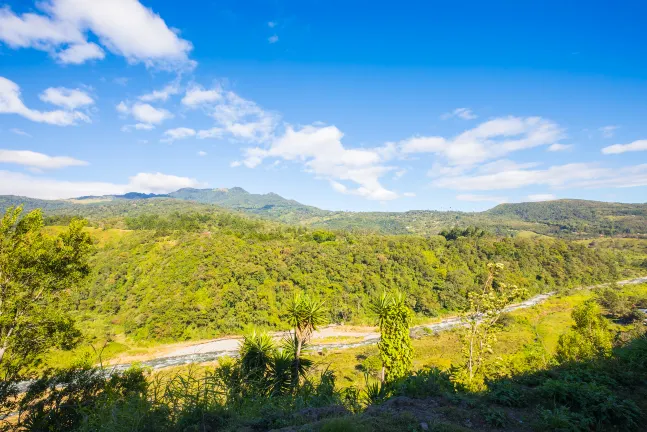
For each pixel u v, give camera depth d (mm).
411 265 71062
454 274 69938
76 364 12531
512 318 50156
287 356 14680
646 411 5082
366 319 58375
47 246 16484
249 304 54250
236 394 5902
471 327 20516
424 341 44156
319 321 17922
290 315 18094
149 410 4805
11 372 14828
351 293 62781
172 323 47375
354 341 48406
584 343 18828
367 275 66375
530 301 66688
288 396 7648
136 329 46688
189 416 4895
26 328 15625
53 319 16156
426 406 5742
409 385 6480
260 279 58594
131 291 53688
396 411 5402
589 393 5258
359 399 7988
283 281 60031
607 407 4844
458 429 4750
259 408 5785
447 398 6031
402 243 77688
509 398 5703
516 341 38375
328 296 60500
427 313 62750
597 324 20812
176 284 53375
